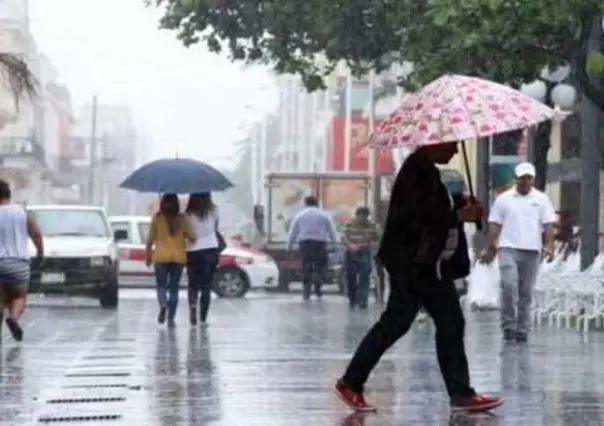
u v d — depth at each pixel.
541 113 20.53
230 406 21.83
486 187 53.59
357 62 60.72
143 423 20.11
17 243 35.75
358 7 58.34
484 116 20.19
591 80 33.44
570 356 31.09
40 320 46.94
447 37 44.91
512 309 35.31
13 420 20.64
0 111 129.62
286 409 21.41
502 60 35.34
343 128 121.06
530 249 35.12
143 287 73.06
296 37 60.94
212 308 56.06
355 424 19.73
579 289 41.53
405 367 28.27
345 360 30.23
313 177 87.06
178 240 43.06
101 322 45.69
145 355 31.78
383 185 87.12
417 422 19.94
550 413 20.86
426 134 20.14
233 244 74.81
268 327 42.66
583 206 44.72
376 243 56.34
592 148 44.69
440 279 20.94
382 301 60.47
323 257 64.12
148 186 43.03
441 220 20.67
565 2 32.53
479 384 24.92
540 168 48.12
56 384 25.55
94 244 55.91
